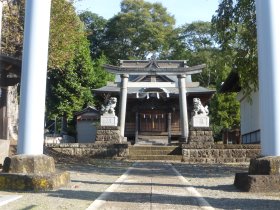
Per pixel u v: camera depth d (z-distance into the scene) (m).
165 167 13.77
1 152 10.86
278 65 7.37
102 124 19.41
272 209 5.47
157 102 29.00
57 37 16.34
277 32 7.41
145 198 6.21
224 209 5.44
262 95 7.48
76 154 18.25
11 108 15.17
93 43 52.00
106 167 13.18
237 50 13.07
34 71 7.49
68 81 33.50
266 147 7.42
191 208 5.38
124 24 50.38
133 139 29.56
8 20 15.69
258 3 7.64
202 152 17.91
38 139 7.48
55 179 7.15
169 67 23.23
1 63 11.65
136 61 23.92
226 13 13.10
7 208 5.20
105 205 5.52
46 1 7.71
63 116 34.75
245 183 7.30
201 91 27.92
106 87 28.80
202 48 47.75
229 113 33.81
